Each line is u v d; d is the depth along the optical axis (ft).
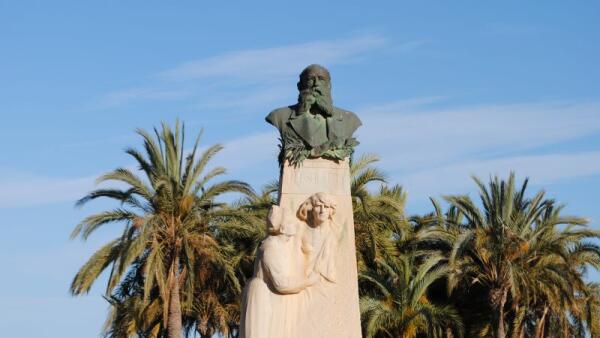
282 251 53.01
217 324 132.87
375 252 129.59
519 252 130.82
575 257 135.95
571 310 132.05
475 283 141.49
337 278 53.47
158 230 124.57
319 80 56.08
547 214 139.95
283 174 55.01
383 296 131.64
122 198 121.70
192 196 124.57
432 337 131.95
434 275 129.80
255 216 127.13
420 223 143.74
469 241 132.98
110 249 119.65
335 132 55.57
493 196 133.28
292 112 56.08
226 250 129.18
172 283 125.49
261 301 52.44
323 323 52.85
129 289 130.21
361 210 128.26
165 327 123.85
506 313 138.10
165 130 125.49
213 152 126.52
